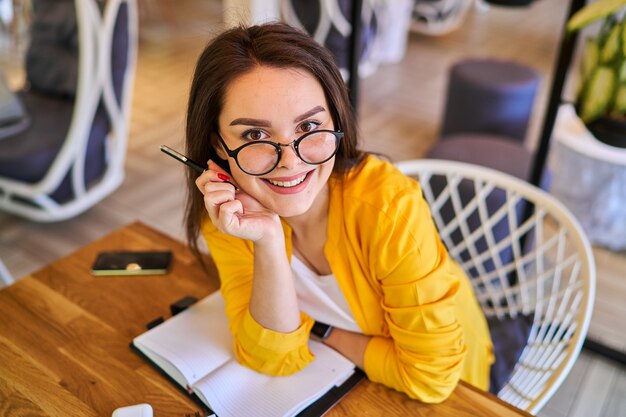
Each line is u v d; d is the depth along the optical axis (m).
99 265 1.26
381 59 4.23
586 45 1.40
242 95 0.76
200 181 0.85
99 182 2.63
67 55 2.47
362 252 0.94
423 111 3.61
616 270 2.26
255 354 0.96
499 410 0.93
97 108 2.45
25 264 2.29
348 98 0.85
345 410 0.93
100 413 0.92
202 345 1.02
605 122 1.37
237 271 1.04
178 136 3.15
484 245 2.07
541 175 1.78
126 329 1.10
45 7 2.45
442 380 0.92
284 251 0.91
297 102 0.76
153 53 4.23
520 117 2.95
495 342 1.31
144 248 1.33
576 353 1.06
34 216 2.42
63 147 2.29
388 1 3.89
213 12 5.00
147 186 2.78
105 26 2.16
